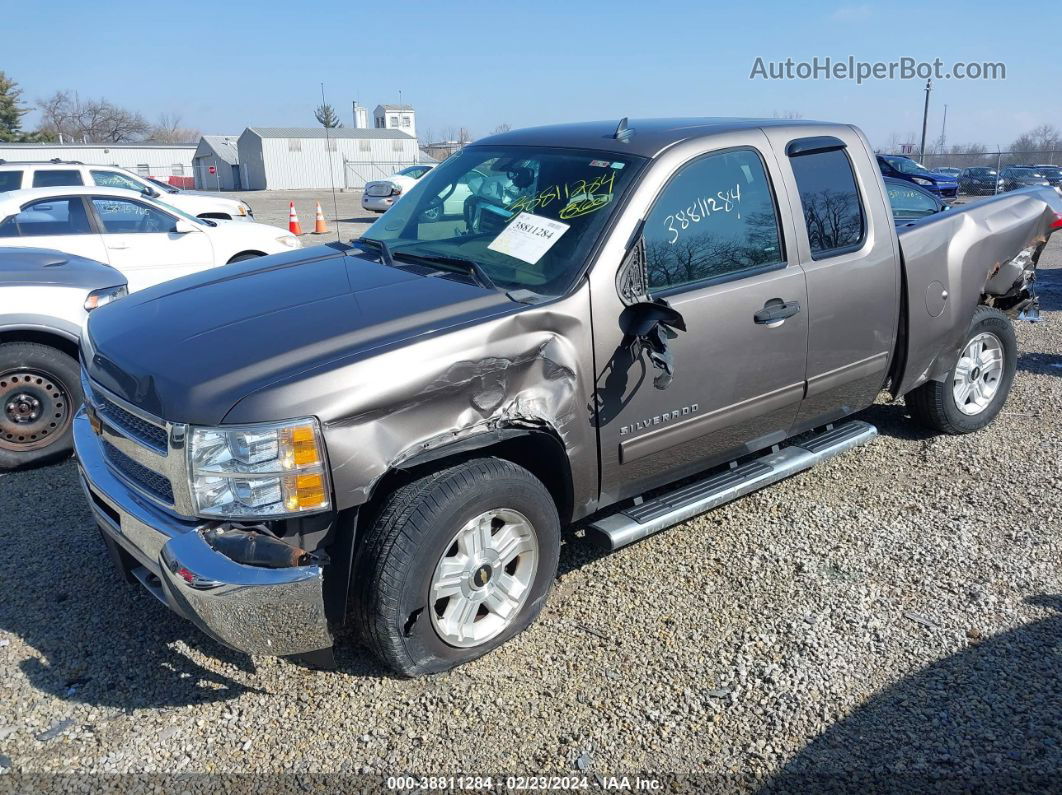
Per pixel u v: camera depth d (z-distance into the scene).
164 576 2.80
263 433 2.68
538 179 3.87
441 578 3.07
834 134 4.39
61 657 3.34
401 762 2.80
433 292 3.32
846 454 5.27
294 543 2.82
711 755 2.82
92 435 3.51
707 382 3.74
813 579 3.87
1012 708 3.02
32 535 4.30
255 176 57.28
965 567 3.97
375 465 2.83
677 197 3.68
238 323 3.17
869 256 4.37
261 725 2.97
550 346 3.21
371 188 23.91
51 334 5.10
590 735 2.91
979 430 5.65
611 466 3.53
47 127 95.62
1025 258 5.58
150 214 8.87
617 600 3.72
